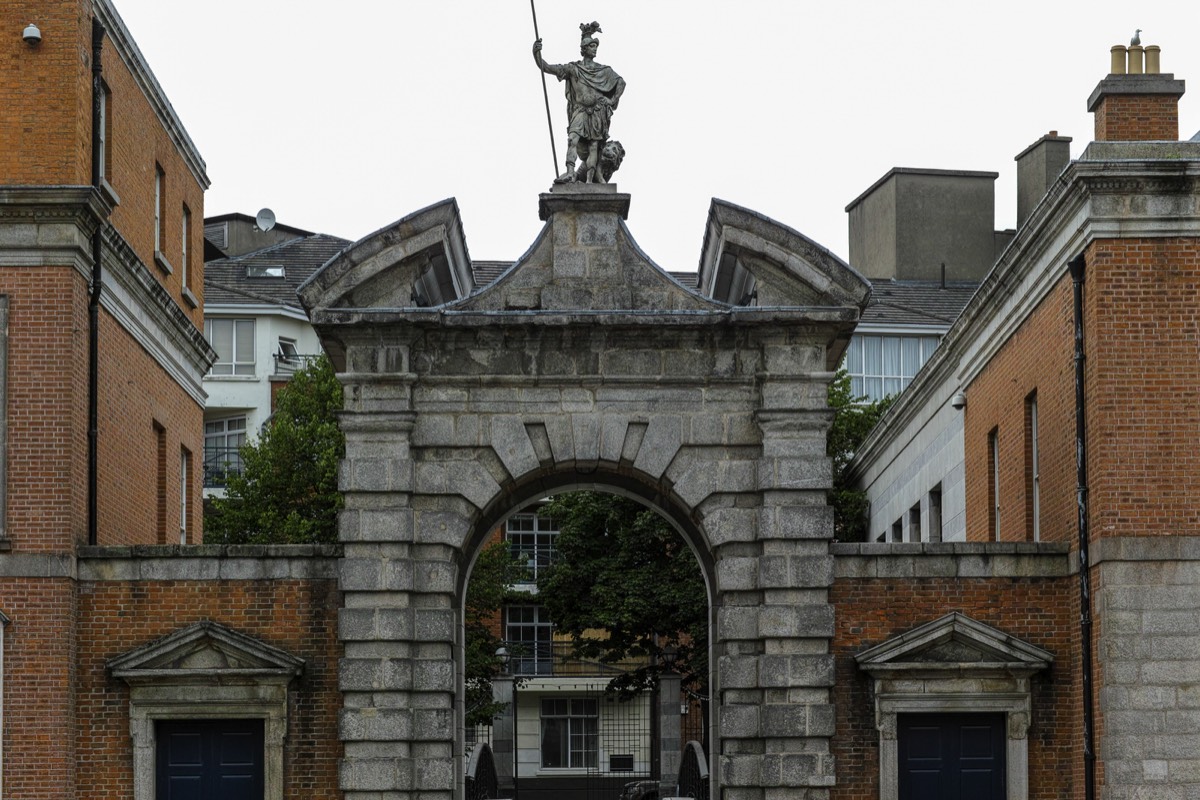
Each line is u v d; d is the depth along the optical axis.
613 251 29.55
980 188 60.75
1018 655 28.77
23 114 29.14
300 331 63.56
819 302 29.17
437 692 28.50
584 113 29.88
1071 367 29.12
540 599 55.47
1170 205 27.86
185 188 38.59
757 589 28.78
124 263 31.80
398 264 28.94
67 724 28.12
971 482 37.22
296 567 28.94
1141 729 27.34
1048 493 30.83
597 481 30.55
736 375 29.06
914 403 43.34
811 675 28.44
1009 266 32.41
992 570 29.11
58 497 28.44
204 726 28.91
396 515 28.56
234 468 61.38
